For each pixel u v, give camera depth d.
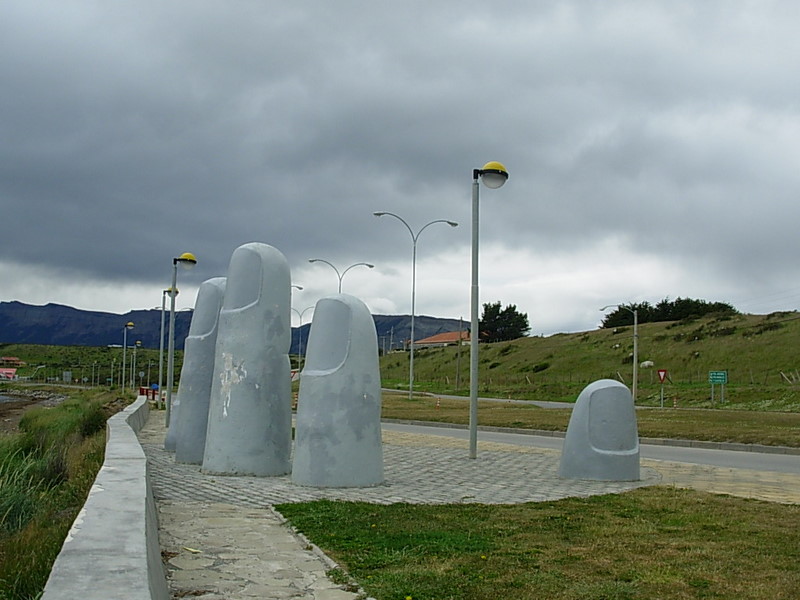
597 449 13.84
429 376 87.00
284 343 14.58
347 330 12.97
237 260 14.59
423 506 10.57
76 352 144.62
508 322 118.06
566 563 7.36
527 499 11.52
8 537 9.38
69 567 4.21
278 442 14.25
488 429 28.80
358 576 6.96
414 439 23.28
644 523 9.36
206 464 14.34
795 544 8.21
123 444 11.55
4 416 50.75
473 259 18.69
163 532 8.96
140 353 135.38
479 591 6.43
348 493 11.97
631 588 6.52
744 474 15.01
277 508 10.30
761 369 59.06
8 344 150.88
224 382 14.30
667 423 28.19
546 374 75.12
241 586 6.72
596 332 89.25
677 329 79.12
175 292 29.95
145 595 3.73
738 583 6.70
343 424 12.70
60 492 13.32
